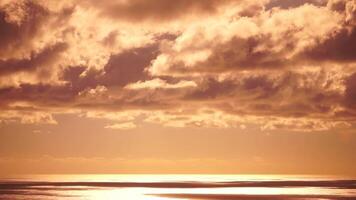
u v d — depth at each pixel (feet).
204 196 405.80
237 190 501.15
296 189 513.04
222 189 522.88
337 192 450.30
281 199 369.91
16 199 373.40
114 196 409.28
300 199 367.86
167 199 380.37
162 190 504.84
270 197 390.21
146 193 449.89
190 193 449.89
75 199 376.07
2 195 414.00
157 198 388.37
